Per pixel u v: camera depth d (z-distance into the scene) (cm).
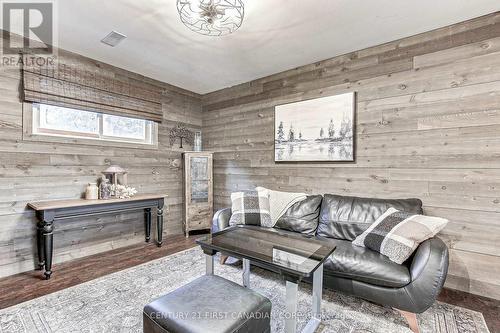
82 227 299
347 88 289
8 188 247
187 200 389
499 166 209
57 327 171
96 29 239
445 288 228
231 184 405
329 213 260
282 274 152
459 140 226
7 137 246
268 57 300
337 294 217
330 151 301
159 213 337
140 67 329
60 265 273
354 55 285
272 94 355
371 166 273
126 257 298
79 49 279
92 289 221
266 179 362
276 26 232
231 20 217
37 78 262
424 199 242
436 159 237
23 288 222
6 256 246
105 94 316
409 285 167
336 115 296
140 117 353
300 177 327
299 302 205
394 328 172
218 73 351
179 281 238
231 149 405
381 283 176
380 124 268
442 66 235
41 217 241
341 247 211
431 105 240
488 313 189
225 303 132
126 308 193
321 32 244
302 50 282
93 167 308
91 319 179
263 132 366
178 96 409
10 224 248
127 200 296
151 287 226
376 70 270
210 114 433
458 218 226
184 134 419
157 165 379
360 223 237
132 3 200
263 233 229
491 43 214
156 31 241
